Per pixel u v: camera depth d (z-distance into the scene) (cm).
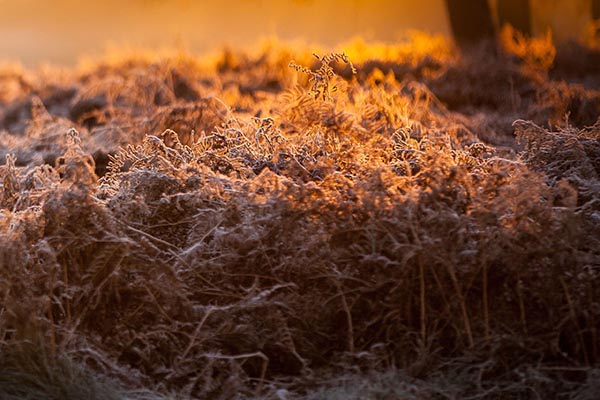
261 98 3177
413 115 2514
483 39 4416
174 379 1363
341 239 1441
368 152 1728
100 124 3158
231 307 1396
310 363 1391
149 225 1547
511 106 3103
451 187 1466
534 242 1391
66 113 3472
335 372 1368
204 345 1389
